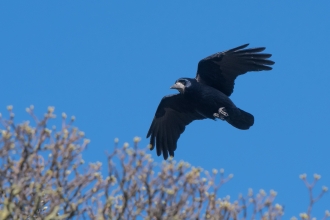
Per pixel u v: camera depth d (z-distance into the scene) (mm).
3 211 10328
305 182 10531
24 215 10820
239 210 10719
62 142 10758
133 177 10539
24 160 10586
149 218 10258
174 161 10562
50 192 10617
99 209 10500
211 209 10617
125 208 10430
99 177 11008
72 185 10820
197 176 10648
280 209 10773
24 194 10852
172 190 10312
